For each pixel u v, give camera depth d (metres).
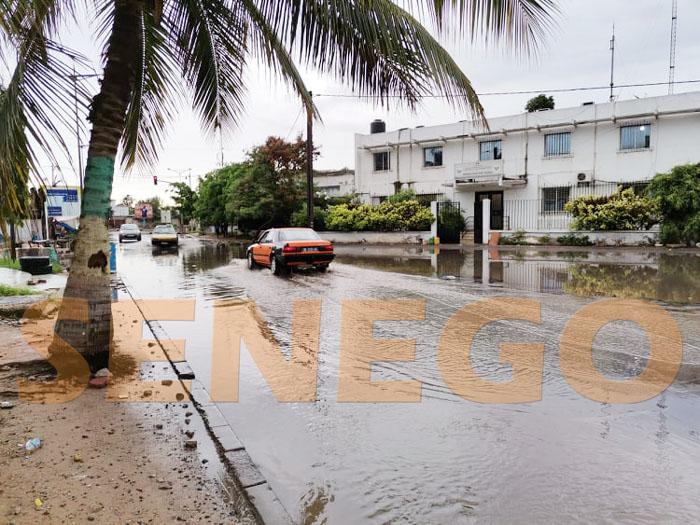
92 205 5.23
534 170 27.98
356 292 10.25
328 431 3.72
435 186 31.67
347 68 4.94
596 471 3.06
